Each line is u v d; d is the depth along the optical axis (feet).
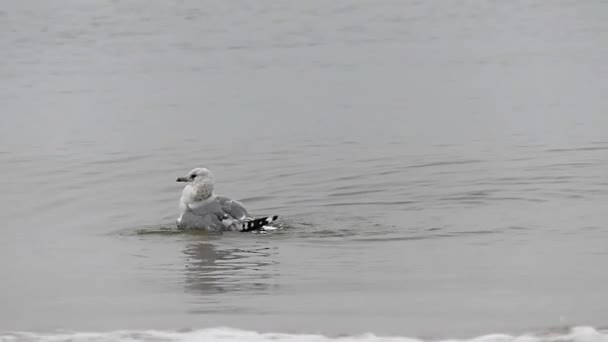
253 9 313.12
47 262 92.53
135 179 130.31
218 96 194.29
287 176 129.70
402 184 123.54
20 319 72.59
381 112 175.01
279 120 170.50
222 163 138.62
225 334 65.57
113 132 161.79
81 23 288.30
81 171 134.72
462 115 169.78
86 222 109.70
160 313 72.95
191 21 292.81
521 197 115.34
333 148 146.92
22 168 136.87
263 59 237.66
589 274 83.15
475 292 77.71
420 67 221.46
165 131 162.30
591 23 270.67
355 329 67.15
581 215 106.32
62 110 181.47
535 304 73.61
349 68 222.89
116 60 237.86
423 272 84.94
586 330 64.85
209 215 104.37
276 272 85.76
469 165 132.77
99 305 76.13
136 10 310.04
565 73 206.08
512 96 185.26
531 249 93.09
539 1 312.91
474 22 282.56
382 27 279.49
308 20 293.43
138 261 91.66
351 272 85.25
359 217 108.58
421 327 67.56
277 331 66.85
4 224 109.60
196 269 87.92
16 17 297.74
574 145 142.31
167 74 220.23
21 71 225.35
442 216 107.86
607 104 173.47
